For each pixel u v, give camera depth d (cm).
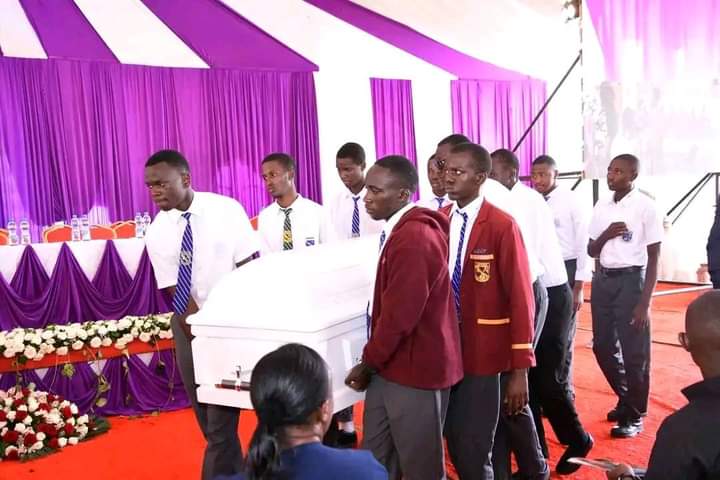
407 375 216
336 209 431
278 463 115
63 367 432
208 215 298
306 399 118
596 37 678
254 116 858
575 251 408
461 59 898
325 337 221
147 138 802
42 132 737
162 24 718
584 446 318
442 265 212
